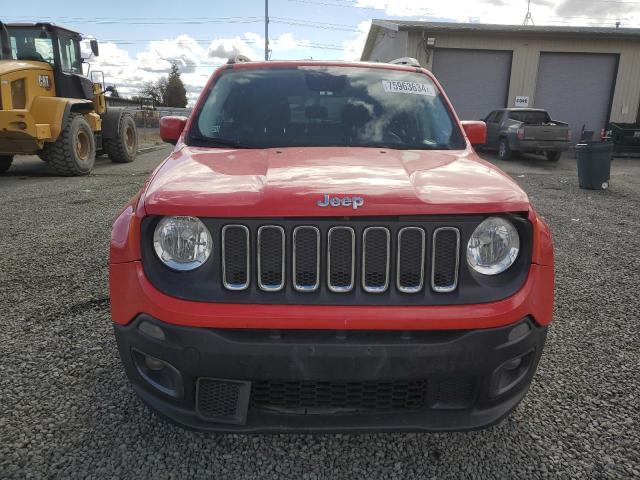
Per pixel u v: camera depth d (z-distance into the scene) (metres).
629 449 2.45
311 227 2.03
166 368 2.10
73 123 11.23
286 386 2.09
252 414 2.10
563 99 22.02
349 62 3.80
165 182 2.28
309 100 3.39
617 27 22.34
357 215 2.01
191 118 3.31
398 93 3.52
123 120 14.30
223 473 2.27
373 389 2.10
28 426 2.55
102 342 3.43
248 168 2.46
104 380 2.97
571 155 19.41
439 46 21.25
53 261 5.14
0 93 10.10
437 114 3.42
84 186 10.02
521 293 2.10
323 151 2.82
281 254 2.03
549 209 8.41
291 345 1.98
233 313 1.98
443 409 2.13
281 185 2.13
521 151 16.44
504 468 2.32
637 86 21.75
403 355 1.99
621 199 9.57
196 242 2.05
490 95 21.86
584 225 7.25
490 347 2.04
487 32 20.84
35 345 3.38
